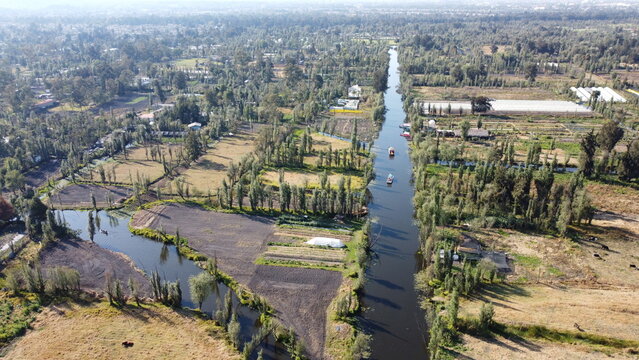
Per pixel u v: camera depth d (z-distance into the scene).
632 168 155.25
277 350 85.19
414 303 99.19
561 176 163.00
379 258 116.56
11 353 83.06
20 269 104.81
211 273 105.94
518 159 178.75
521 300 95.75
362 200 139.88
